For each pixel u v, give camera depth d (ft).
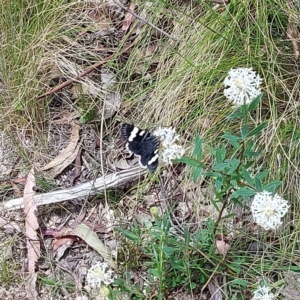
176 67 1.61
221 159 1.18
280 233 1.37
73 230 1.49
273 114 1.46
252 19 1.58
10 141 1.67
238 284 1.31
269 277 1.33
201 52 1.60
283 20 1.60
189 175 1.49
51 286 1.42
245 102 1.07
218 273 1.33
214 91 1.54
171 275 1.32
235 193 1.14
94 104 1.68
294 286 1.28
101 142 1.59
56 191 1.54
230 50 1.59
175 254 1.33
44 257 1.47
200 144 1.16
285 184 1.40
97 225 1.50
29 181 1.58
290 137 1.46
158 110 1.59
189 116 1.56
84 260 1.46
